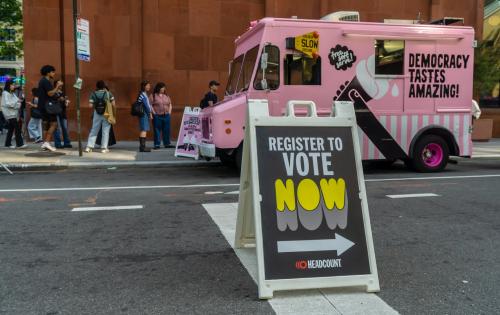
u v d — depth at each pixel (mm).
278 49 9094
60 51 14648
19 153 12117
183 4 15234
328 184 3908
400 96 9766
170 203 7070
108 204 7000
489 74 17078
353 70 9469
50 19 14508
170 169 10812
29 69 14547
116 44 14898
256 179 3764
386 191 8031
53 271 4312
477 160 12789
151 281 4086
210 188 8336
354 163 4016
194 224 5895
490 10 17688
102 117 12414
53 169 10547
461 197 7547
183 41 15344
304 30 9188
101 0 14719
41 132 14484
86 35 11438
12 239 5258
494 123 17875
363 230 3891
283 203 3783
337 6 16062
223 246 5039
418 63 9797
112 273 4270
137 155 12094
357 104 9539
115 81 15000
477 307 3594
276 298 3711
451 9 16953
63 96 13477
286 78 9172
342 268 3766
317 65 9305
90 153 12312
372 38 9500
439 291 3896
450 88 10016
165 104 13594
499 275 4273
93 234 5465
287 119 3977
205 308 3549
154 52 15203
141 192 7941
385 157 9844
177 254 4785
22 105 15711
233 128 9172
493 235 5504
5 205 6914
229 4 15516
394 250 4957
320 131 4023
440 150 10281
